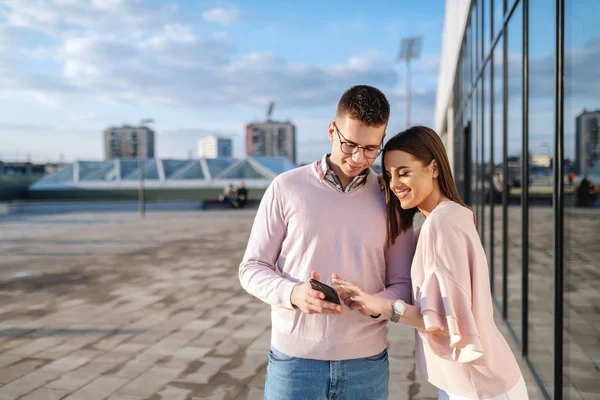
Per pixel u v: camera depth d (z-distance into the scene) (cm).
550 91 291
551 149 284
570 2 250
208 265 850
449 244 138
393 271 163
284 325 159
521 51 375
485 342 139
